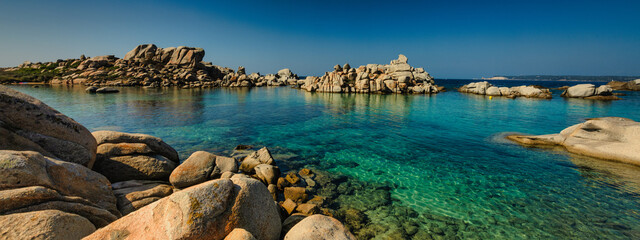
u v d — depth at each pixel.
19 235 4.32
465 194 10.21
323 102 42.09
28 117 7.58
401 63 69.69
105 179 7.45
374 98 50.00
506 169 12.72
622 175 11.82
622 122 14.48
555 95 55.75
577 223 8.20
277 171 11.31
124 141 10.52
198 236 4.56
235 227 5.05
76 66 86.19
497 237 7.55
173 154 11.95
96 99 38.62
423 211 8.95
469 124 24.03
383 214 8.74
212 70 93.25
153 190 8.38
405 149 16.06
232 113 29.03
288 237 5.51
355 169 12.76
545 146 16.50
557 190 10.47
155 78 74.25
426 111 32.53
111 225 4.89
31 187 5.22
